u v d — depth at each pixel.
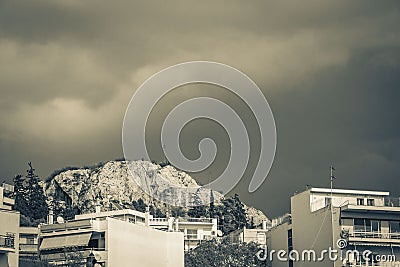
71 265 137.62
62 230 144.00
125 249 140.25
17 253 122.50
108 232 136.75
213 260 179.88
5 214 121.00
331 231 134.62
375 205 141.12
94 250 137.00
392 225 134.62
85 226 140.50
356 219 134.62
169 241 154.12
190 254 183.25
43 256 142.88
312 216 142.88
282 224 158.88
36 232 148.25
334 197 144.62
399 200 142.25
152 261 148.62
